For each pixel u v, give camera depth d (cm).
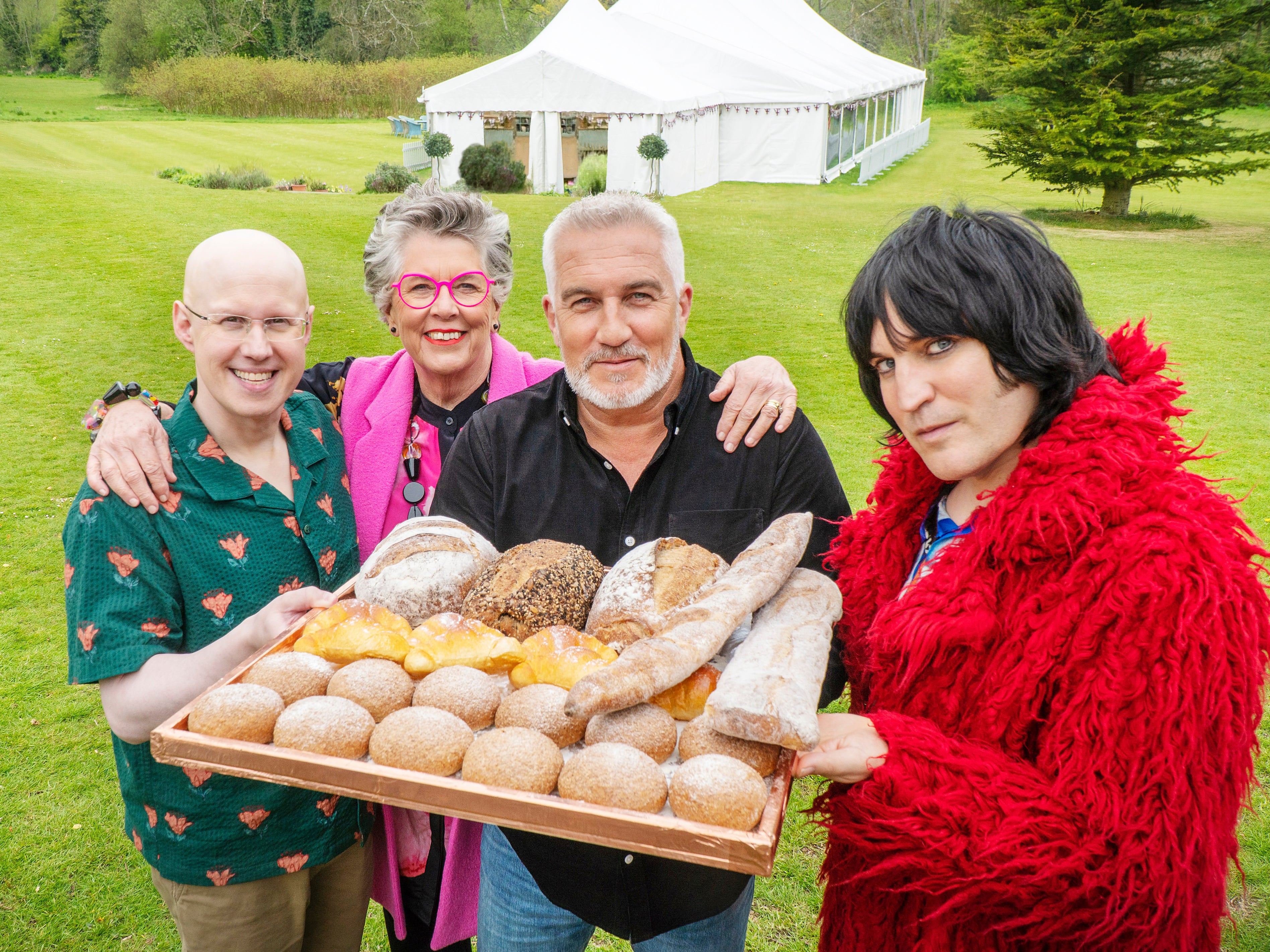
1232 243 1482
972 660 131
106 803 336
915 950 138
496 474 197
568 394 196
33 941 279
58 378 809
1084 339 132
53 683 405
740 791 115
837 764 127
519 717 133
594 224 174
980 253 126
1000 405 130
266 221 1466
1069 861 116
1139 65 1769
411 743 126
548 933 183
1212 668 114
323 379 237
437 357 227
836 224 1606
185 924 183
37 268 1172
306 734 127
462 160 2005
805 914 285
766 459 190
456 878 212
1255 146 1708
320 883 199
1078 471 124
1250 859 297
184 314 178
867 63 2977
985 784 122
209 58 4334
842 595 160
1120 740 117
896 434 160
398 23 4925
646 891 171
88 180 1773
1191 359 855
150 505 169
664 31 2294
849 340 143
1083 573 122
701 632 136
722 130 2266
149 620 167
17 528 548
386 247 224
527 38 5666
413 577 159
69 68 6109
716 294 1116
